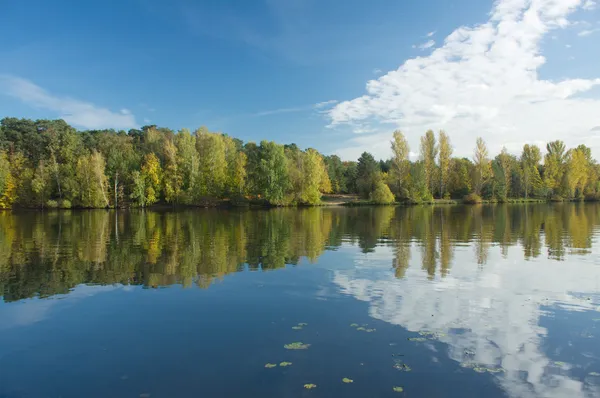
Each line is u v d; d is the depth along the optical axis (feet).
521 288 41.65
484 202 292.40
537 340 27.68
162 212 209.26
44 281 46.65
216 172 266.98
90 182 235.20
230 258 61.00
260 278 47.16
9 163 249.14
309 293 40.22
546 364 24.04
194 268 53.57
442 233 95.45
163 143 267.18
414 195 277.64
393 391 20.75
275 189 250.16
